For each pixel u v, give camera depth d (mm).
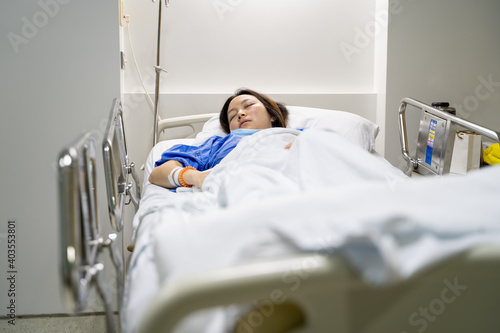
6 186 2199
